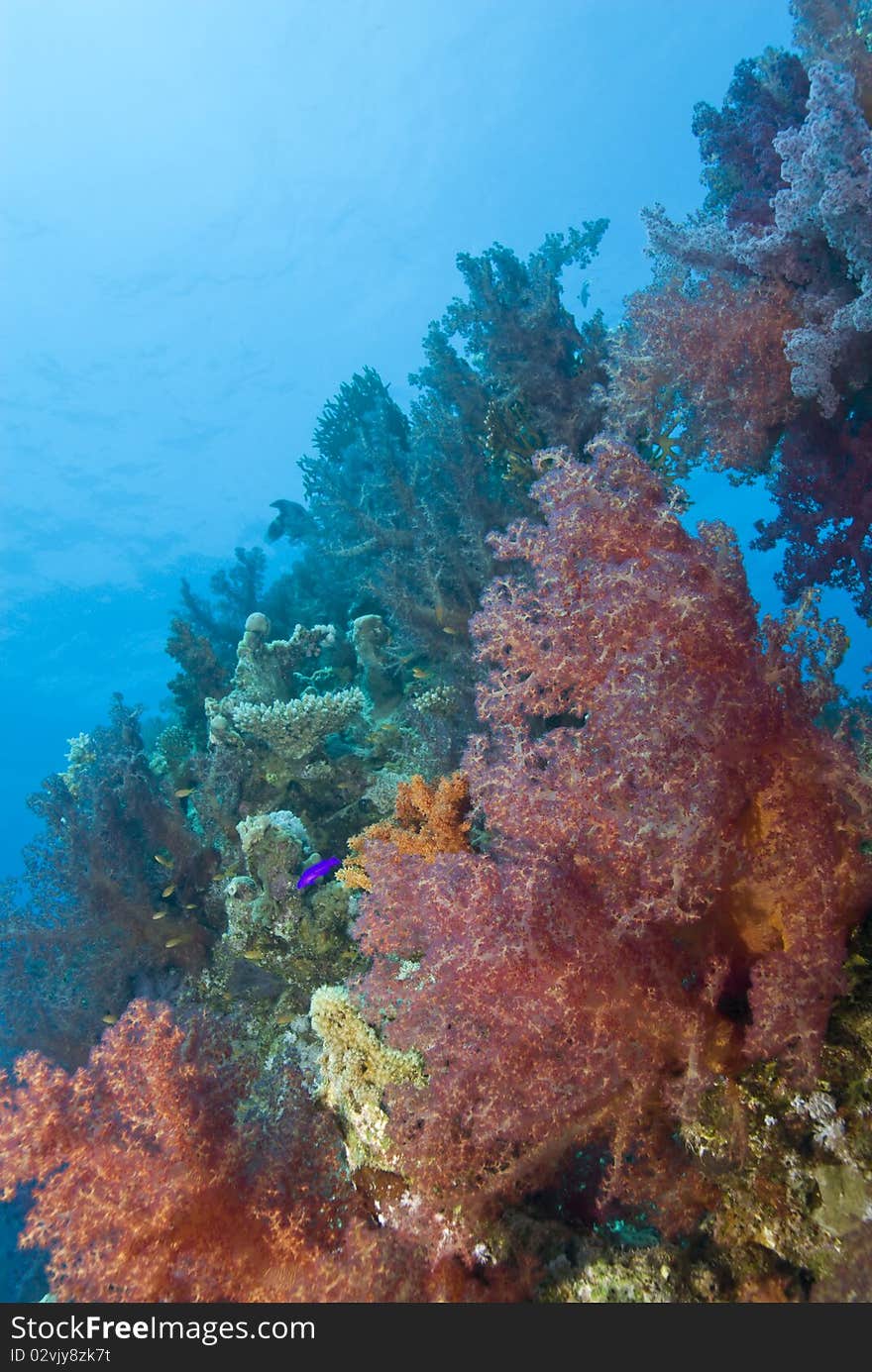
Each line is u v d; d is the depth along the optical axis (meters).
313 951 5.71
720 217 5.84
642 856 2.42
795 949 2.39
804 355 4.34
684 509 3.01
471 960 2.52
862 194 3.79
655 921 2.55
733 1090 2.52
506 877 2.61
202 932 7.58
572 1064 2.47
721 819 2.42
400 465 11.98
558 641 2.90
